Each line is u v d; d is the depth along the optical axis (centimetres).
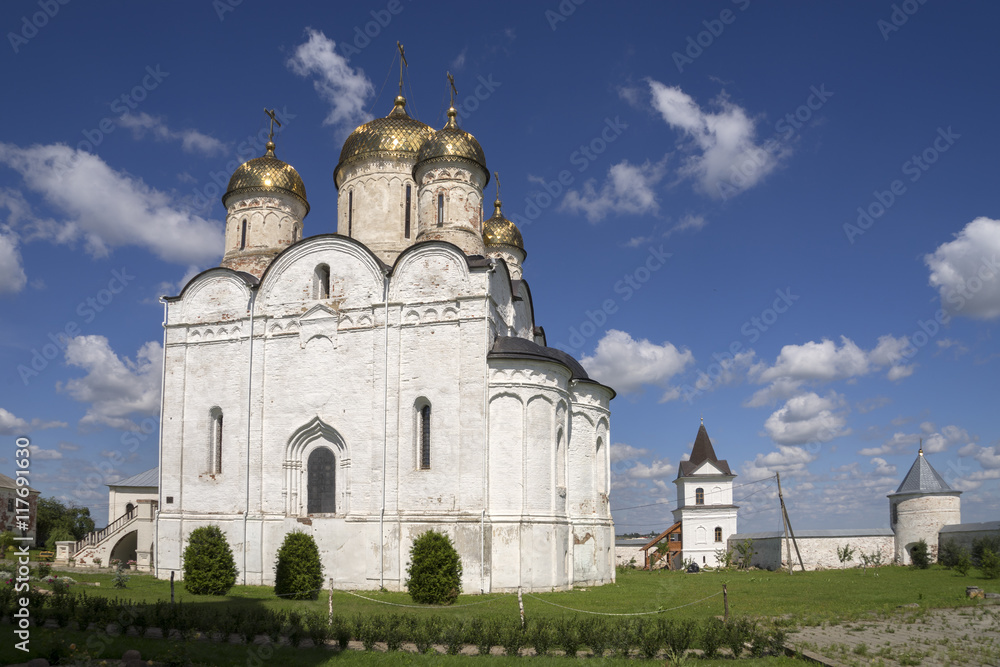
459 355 3016
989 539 5206
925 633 1970
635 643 1634
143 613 1845
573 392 3428
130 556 4050
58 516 6975
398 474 2986
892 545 6162
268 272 3369
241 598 2616
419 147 3700
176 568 3206
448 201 3447
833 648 1697
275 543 3100
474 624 1703
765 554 6384
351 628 1738
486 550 2828
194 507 3253
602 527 3453
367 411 3092
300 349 3250
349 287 3234
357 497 3025
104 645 1564
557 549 2997
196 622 1795
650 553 7450
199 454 3306
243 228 3838
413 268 3158
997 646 1777
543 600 2598
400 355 3091
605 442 3622
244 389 3275
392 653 1568
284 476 3153
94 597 2036
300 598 2652
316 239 3325
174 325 3469
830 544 6053
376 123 3872
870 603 2664
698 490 7144
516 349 3052
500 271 3394
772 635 1716
